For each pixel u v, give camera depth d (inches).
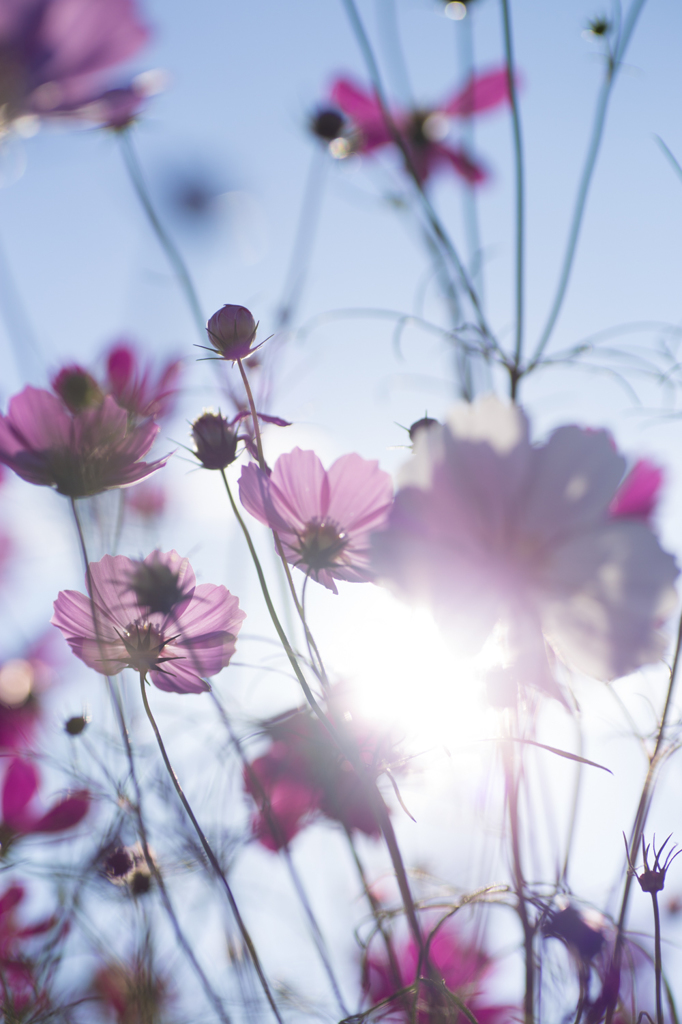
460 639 24.1
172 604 27.5
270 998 26.7
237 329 27.3
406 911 26.0
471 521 24.4
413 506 24.4
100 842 32.2
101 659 27.4
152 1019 30.3
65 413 28.0
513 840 25.8
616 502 26.6
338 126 44.4
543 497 24.3
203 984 28.6
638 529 24.2
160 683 27.9
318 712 25.7
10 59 25.8
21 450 27.7
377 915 28.0
